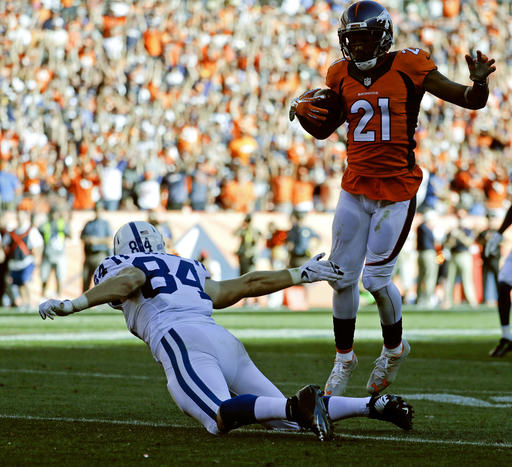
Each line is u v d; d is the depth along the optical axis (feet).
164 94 223.51
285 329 132.67
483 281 204.23
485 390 69.26
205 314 45.44
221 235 190.08
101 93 219.41
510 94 254.68
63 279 180.65
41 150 204.13
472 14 265.13
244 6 246.68
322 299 200.13
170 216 187.32
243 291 46.75
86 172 195.93
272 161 208.74
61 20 228.22
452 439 46.29
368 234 57.52
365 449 42.52
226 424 41.96
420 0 265.34
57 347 101.86
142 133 208.74
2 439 44.39
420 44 256.93
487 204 223.30
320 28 250.57
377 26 54.39
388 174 56.13
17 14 229.66
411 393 67.10
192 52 232.32
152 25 233.96
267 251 190.70
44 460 39.06
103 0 235.61
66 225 178.91
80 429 47.85
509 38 264.72
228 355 44.32
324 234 193.88
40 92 217.97
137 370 79.66
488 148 238.48
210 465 38.11
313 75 240.12
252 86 231.71
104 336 118.32
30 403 58.39
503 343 95.45
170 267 46.52
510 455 41.63
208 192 200.13
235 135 218.79
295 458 39.83
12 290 183.21
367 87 55.83
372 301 201.26
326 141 219.00
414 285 204.64
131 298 46.14
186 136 208.74
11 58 221.46
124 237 48.60
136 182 194.18
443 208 214.69
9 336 117.29
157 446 42.57
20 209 190.49
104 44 228.84
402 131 55.93
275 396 44.47
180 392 43.06
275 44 242.58
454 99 54.08
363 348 104.83
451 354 98.68
